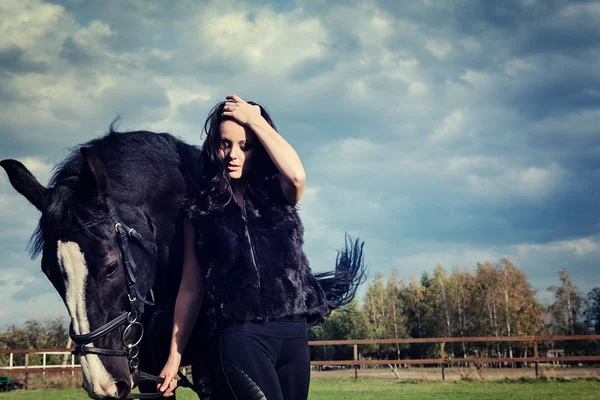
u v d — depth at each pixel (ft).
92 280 7.86
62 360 82.79
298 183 8.25
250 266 8.14
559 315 178.19
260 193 8.60
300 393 8.39
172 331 8.81
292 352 8.26
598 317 177.68
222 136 8.49
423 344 176.14
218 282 8.14
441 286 185.37
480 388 47.62
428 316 183.73
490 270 185.16
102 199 8.11
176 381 8.59
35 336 112.37
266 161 8.62
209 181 8.57
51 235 7.92
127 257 8.21
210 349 8.19
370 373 74.54
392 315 186.60
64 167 8.93
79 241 7.86
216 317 8.05
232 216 8.45
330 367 120.88
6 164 8.00
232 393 7.88
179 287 9.24
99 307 7.88
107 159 9.03
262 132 8.30
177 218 9.62
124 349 8.18
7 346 110.32
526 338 58.08
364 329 166.61
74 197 8.07
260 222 8.48
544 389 45.70
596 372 62.80
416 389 47.70
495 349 163.22
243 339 7.92
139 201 8.92
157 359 9.58
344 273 11.21
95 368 7.78
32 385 58.70
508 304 166.61
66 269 7.82
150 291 9.28
